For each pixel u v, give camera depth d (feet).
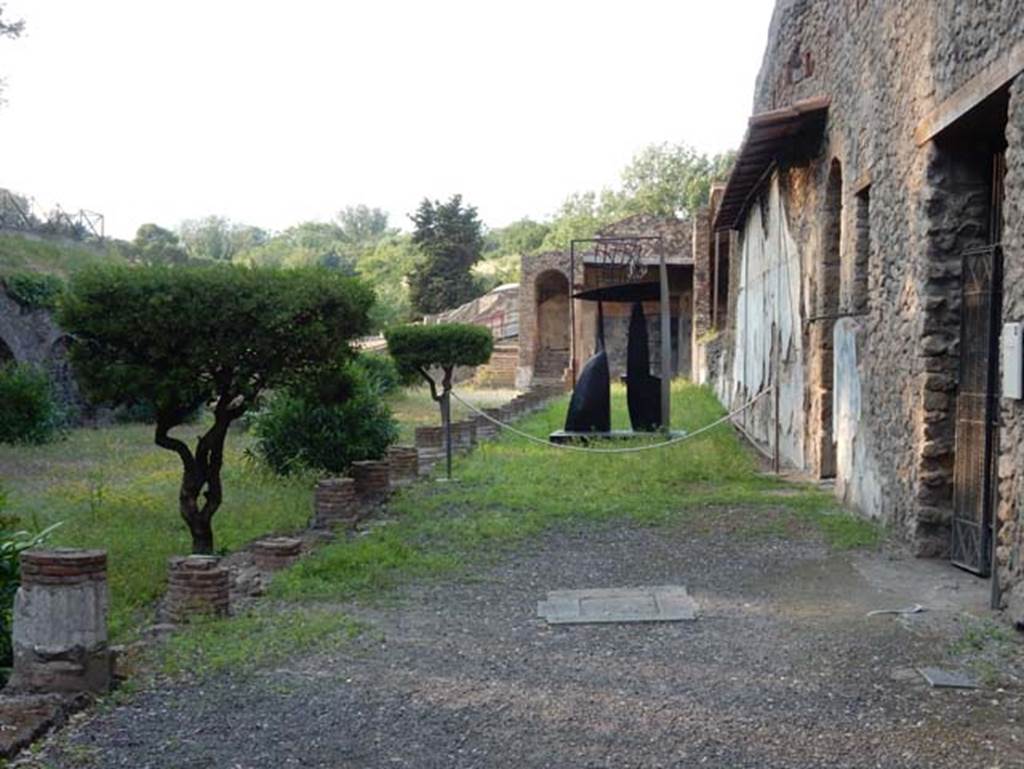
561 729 13.98
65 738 13.82
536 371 126.11
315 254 282.15
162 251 128.47
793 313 44.24
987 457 21.80
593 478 39.11
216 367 26.22
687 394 88.63
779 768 12.53
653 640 18.34
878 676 15.90
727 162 234.58
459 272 177.68
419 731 13.98
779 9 46.39
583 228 238.48
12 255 82.64
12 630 17.12
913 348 25.31
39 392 57.62
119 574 24.62
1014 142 18.38
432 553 26.11
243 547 27.86
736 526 29.30
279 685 15.88
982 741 13.24
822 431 38.91
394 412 79.15
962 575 22.77
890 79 27.35
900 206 26.40
